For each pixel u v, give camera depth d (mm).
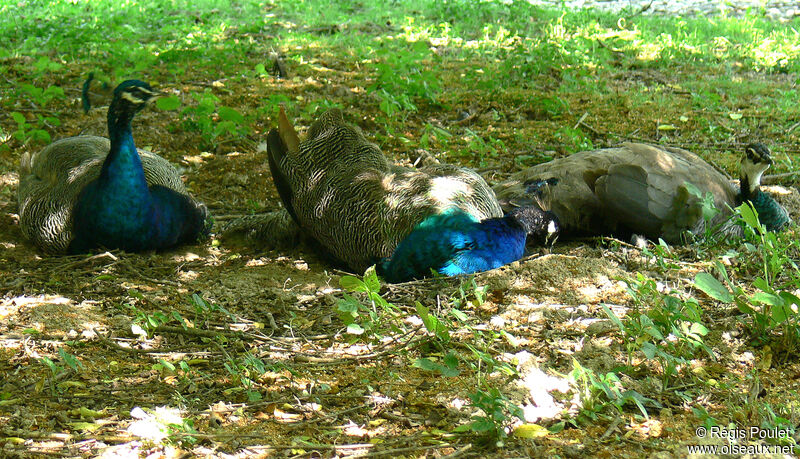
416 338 6102
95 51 16719
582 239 8547
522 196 8383
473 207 7484
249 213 9586
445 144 11297
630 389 5371
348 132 8391
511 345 6012
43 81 14266
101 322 6504
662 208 8125
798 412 5164
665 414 5164
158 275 7703
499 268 7227
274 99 12438
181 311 6750
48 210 8172
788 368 5789
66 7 20391
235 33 18453
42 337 6184
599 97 13820
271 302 6973
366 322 6055
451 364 5289
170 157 11117
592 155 8766
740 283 7199
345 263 8031
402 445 4824
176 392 5379
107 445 4773
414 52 14938
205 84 14320
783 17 20469
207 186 10359
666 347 5914
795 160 10938
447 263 7066
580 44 16719
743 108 13406
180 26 18906
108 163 7941
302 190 8188
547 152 11195
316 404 5289
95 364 5816
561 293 6926
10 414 5125
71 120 12398
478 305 6691
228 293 7191
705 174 8562
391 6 21344
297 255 8438
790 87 14508
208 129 11539
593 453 4766
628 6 21703
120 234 7984
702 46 17000
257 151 11281
